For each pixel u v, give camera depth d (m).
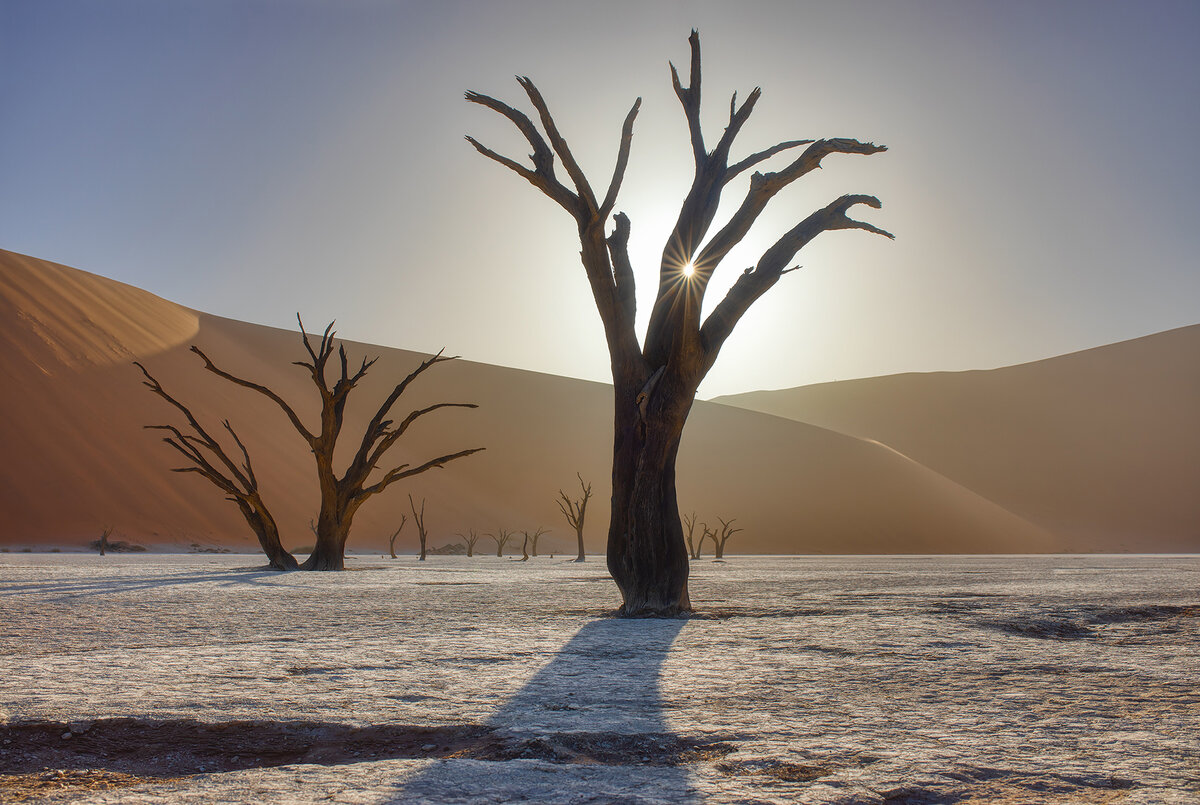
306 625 12.09
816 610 14.40
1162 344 151.12
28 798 4.44
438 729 5.77
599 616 13.73
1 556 48.78
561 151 15.11
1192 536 110.75
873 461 110.00
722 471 106.06
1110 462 124.62
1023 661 8.55
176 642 10.16
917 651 9.29
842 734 5.51
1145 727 5.70
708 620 12.95
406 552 78.25
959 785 4.44
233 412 88.88
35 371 79.00
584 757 5.12
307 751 5.48
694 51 15.89
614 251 15.70
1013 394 143.50
